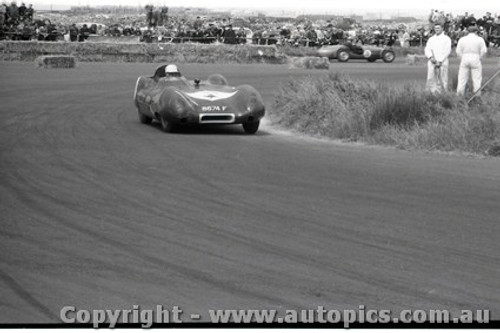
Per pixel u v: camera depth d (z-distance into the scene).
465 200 8.78
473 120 13.27
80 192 8.92
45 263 6.31
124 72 30.20
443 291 5.82
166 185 9.40
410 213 8.13
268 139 13.66
